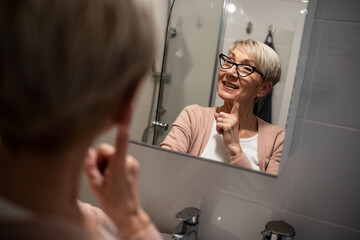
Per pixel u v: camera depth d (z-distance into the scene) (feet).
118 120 1.01
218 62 2.36
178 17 2.41
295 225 2.58
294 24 2.14
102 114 0.92
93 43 0.80
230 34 2.31
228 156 2.41
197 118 2.47
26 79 0.77
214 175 2.69
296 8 2.12
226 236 2.74
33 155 0.90
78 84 0.81
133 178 1.30
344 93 2.34
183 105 2.49
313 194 2.51
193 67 2.43
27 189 0.92
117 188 1.25
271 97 2.24
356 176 2.40
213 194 2.72
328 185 2.47
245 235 2.69
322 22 2.32
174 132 2.53
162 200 2.89
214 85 2.39
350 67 2.31
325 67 2.36
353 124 2.35
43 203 0.94
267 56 2.22
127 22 0.84
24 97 0.79
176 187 2.83
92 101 0.86
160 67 2.50
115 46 0.83
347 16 2.27
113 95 0.90
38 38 0.76
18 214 0.87
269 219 2.62
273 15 2.19
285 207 2.58
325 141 2.44
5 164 0.91
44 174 0.93
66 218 1.02
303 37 2.12
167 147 2.58
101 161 1.37
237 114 2.35
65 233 0.86
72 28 0.77
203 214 2.78
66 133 0.88
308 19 2.13
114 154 1.22
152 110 2.58
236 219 2.70
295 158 2.53
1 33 0.75
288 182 2.55
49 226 0.86
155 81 2.53
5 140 0.87
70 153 0.94
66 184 0.99
